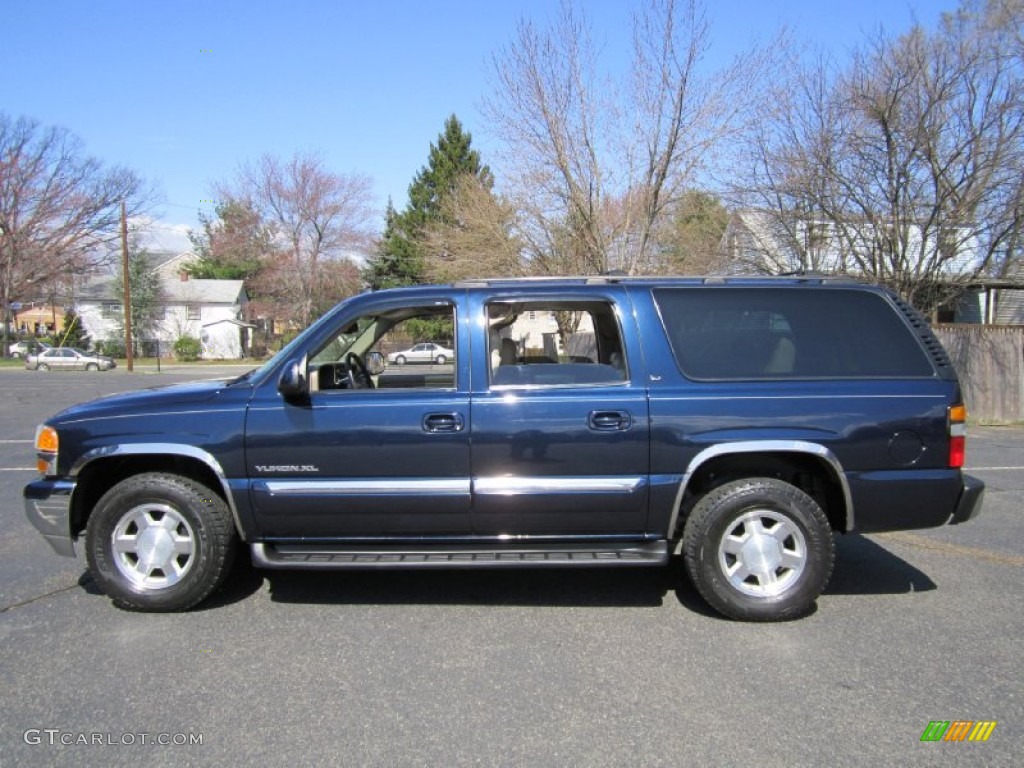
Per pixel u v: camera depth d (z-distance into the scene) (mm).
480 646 3734
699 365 4074
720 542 4004
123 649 3688
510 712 3084
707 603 4152
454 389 4043
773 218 15281
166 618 4090
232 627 3969
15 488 7617
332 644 3754
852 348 4141
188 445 4016
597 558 4008
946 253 13898
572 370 4090
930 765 2709
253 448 3996
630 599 4398
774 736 2895
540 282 4262
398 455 3984
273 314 52219
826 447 3945
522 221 19359
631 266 17125
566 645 3746
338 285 51188
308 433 3984
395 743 2852
